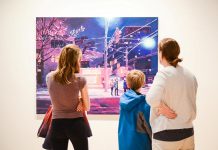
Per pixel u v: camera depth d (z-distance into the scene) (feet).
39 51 12.17
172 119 7.15
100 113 12.26
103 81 12.24
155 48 12.18
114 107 12.25
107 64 12.21
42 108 12.25
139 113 8.27
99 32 12.19
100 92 12.24
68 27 12.17
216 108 12.35
